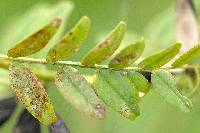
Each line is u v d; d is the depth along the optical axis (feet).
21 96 0.55
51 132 0.61
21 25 0.87
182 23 0.78
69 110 0.90
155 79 0.57
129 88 0.56
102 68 0.56
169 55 0.56
